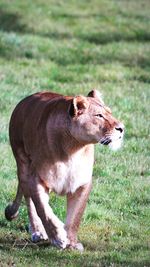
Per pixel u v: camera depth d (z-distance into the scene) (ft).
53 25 113.39
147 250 42.27
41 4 127.03
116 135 39.88
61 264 39.40
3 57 93.20
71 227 41.91
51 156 40.47
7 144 60.64
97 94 41.55
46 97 44.16
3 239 43.93
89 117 39.88
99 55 97.09
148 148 62.18
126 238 44.29
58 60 94.07
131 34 111.86
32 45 98.63
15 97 73.15
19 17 115.96
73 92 77.46
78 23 116.37
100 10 128.98
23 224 46.32
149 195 51.78
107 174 55.16
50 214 40.24
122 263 39.78
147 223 47.16
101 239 44.27
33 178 40.93
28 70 86.63
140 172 56.34
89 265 39.17
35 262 39.60
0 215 47.37
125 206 49.70
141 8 134.62
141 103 74.08
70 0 133.90
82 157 40.93
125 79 86.02
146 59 96.99
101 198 50.72
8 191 50.72
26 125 43.16
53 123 40.65
